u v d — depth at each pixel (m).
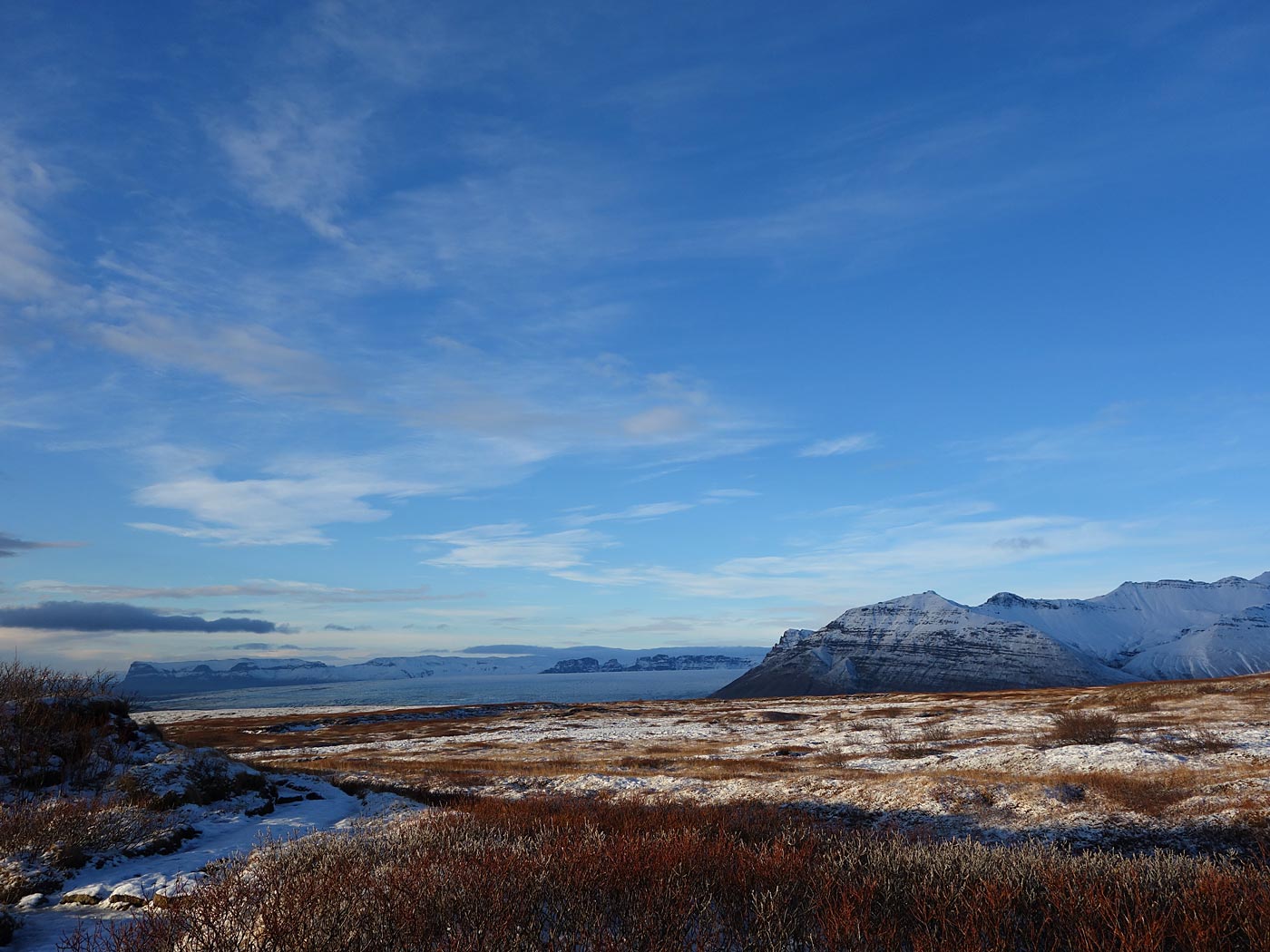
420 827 13.27
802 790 21.62
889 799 19.42
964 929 7.11
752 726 59.09
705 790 22.69
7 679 18.83
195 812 16.61
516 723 75.00
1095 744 27.75
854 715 62.38
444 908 7.75
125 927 8.61
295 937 7.04
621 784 24.69
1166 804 16.83
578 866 8.97
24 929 9.24
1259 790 16.91
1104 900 7.77
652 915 7.54
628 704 108.00
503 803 18.30
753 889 8.63
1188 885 8.69
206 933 7.46
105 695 20.77
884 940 7.33
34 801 15.26
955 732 39.91
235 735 72.00
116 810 14.69
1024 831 16.09
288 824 16.56
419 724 80.25
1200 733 29.56
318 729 80.06
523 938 7.13
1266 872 8.98
